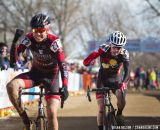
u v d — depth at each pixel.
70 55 91.06
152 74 54.34
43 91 11.19
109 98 11.72
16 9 65.44
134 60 114.31
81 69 49.59
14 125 15.98
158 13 73.00
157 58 113.31
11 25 65.81
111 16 108.62
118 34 11.88
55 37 10.31
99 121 12.42
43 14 10.20
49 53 10.33
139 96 34.28
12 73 21.27
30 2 65.50
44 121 9.96
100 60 12.69
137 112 20.30
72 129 15.01
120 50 12.02
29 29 65.00
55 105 10.23
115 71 12.66
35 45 10.35
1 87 19.36
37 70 10.55
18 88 10.11
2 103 19.45
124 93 12.20
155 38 67.75
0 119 17.58
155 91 48.97
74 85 40.75
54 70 10.52
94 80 51.34
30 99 24.39
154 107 23.31
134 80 54.81
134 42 68.00
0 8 65.44
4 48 19.22
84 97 32.44
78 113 19.84
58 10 68.62
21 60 21.05
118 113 12.57
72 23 72.56
